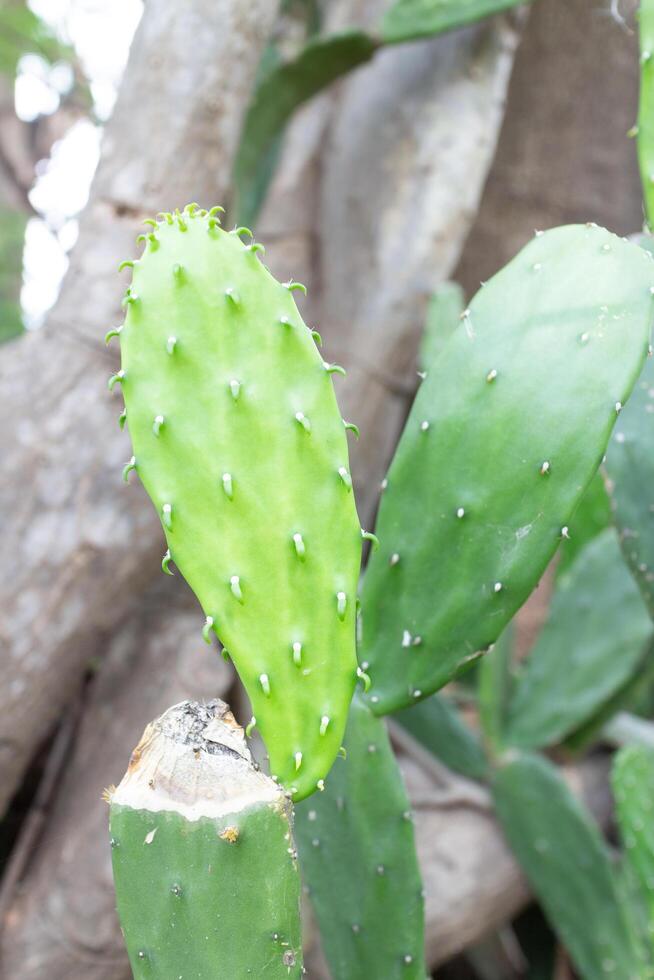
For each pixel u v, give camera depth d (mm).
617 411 578
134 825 535
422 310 1185
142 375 538
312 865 684
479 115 1229
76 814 919
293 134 1350
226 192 1018
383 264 1192
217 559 538
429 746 1071
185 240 542
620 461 698
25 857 943
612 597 1037
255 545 537
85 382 888
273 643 539
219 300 537
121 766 924
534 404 587
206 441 537
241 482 537
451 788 1051
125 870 537
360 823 670
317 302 1290
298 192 1324
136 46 954
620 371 579
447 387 604
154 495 537
